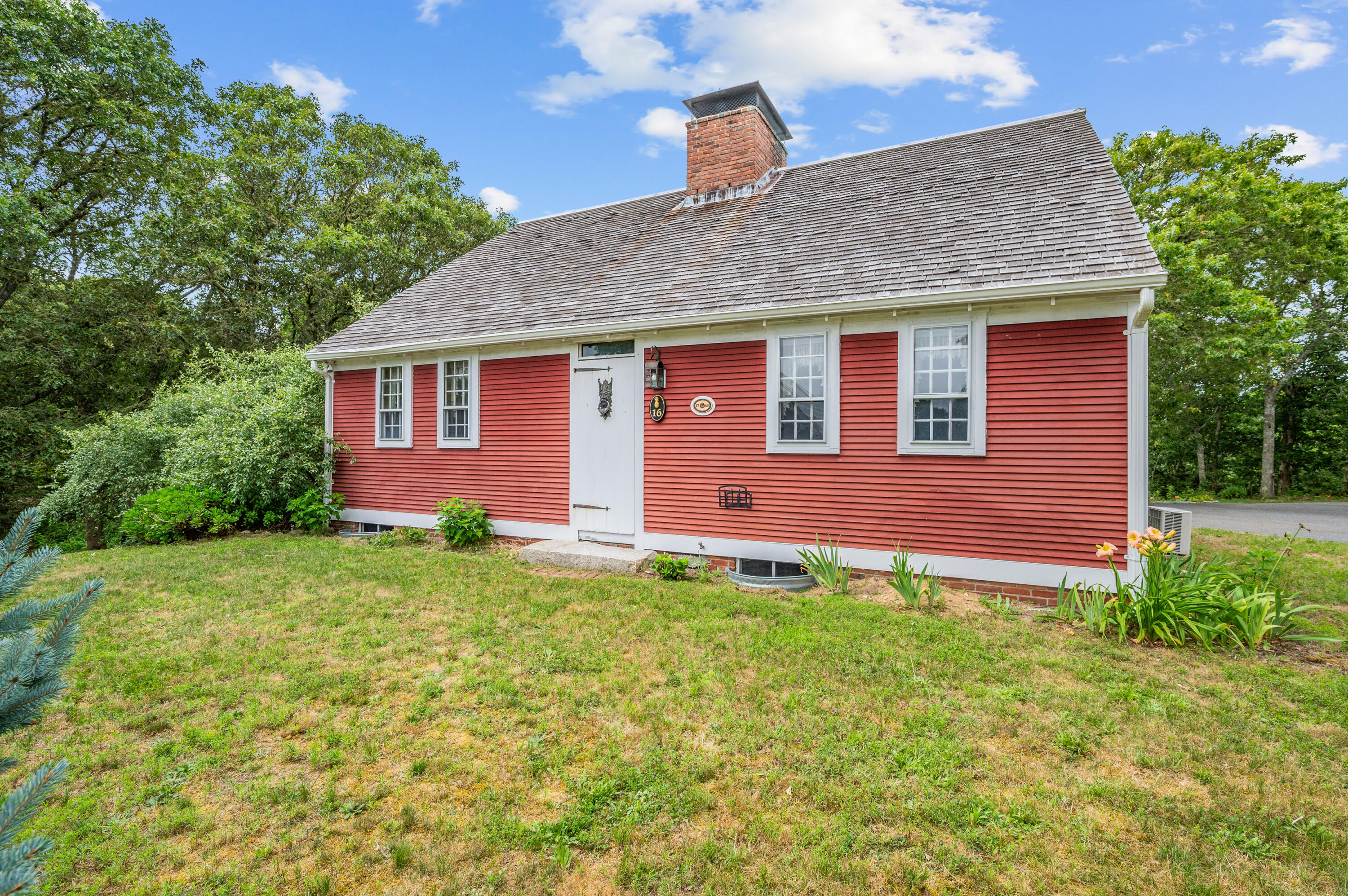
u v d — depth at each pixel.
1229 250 16.94
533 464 9.31
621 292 9.00
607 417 8.69
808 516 7.36
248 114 19.33
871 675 4.39
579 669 4.59
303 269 19.31
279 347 15.63
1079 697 4.04
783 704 3.96
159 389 13.87
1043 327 6.22
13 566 1.85
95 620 5.81
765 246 8.75
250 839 2.76
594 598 6.47
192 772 3.27
